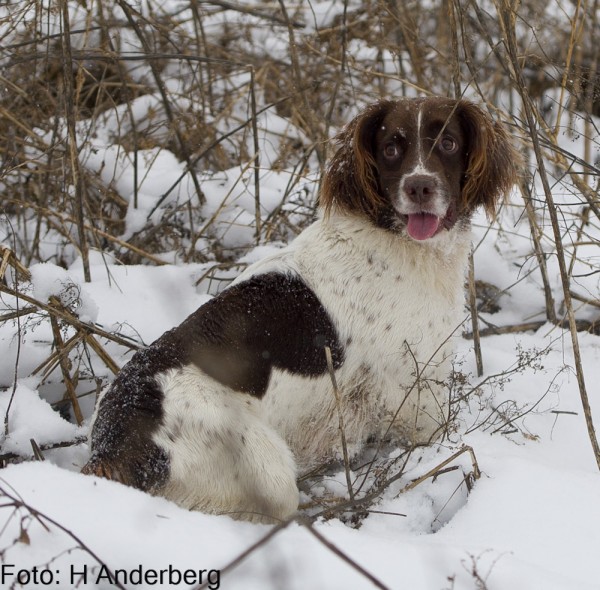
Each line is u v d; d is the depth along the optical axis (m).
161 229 5.65
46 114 6.25
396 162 3.71
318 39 7.10
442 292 3.80
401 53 6.86
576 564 2.95
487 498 3.35
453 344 3.92
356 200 3.79
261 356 3.58
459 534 3.18
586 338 4.96
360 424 3.87
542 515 3.22
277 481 3.41
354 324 3.73
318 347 3.69
